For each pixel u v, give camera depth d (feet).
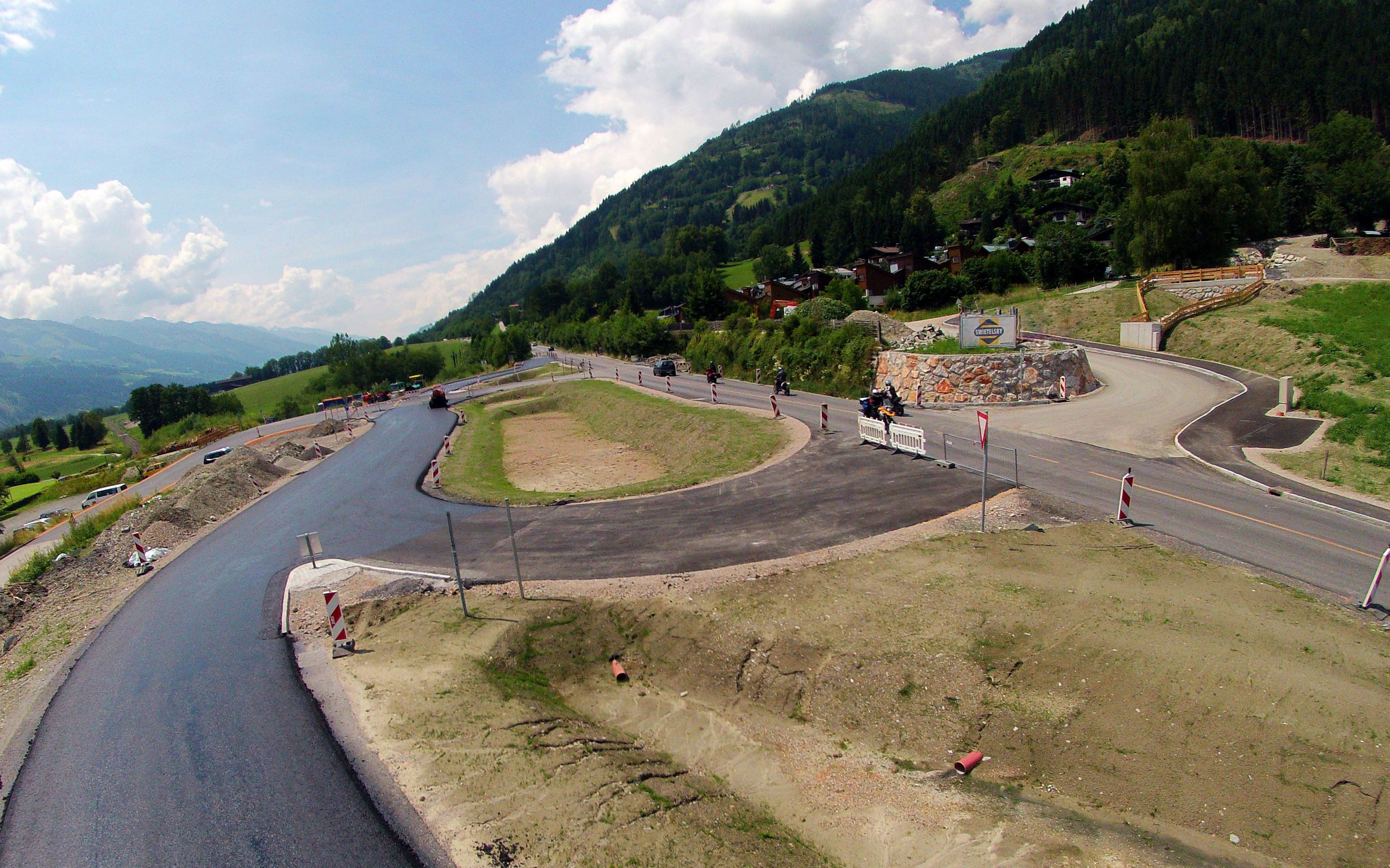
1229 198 166.30
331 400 254.27
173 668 43.04
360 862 25.44
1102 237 288.71
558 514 69.77
